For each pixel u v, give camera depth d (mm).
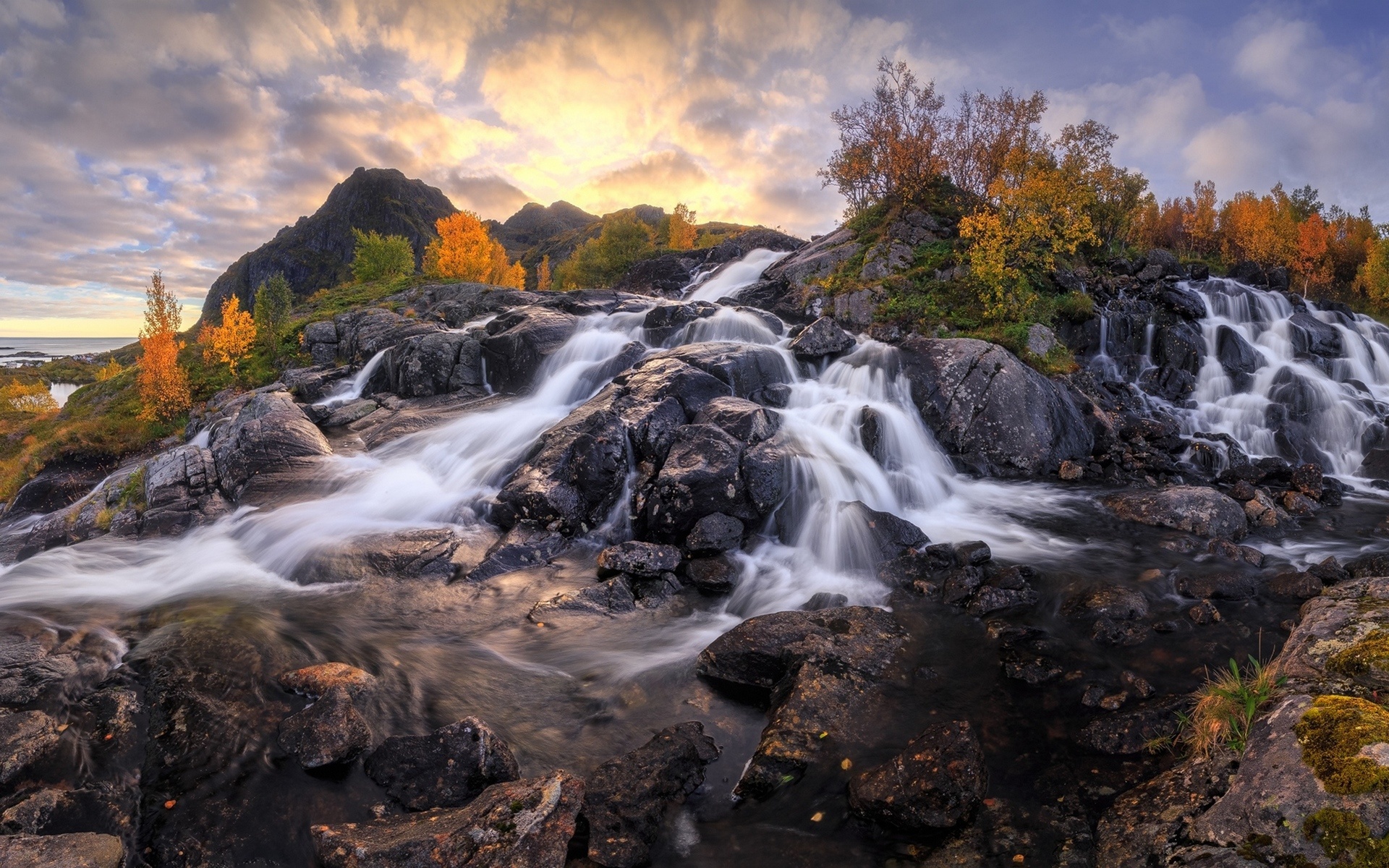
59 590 10812
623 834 5395
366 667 8164
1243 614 9258
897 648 8516
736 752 6777
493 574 11375
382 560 11500
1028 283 24812
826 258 30328
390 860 4832
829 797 5934
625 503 13523
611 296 30578
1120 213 35406
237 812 5691
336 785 6039
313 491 14883
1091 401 19797
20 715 6508
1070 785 5945
